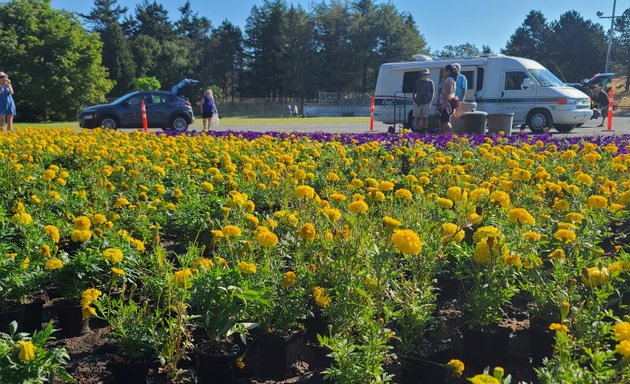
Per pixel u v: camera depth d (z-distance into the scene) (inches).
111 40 2908.5
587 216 178.1
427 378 125.6
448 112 588.7
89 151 361.7
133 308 126.4
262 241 129.8
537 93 813.9
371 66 3196.4
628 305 129.7
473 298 134.9
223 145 403.9
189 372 127.0
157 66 3203.7
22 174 272.5
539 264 135.4
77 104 2053.4
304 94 3117.6
